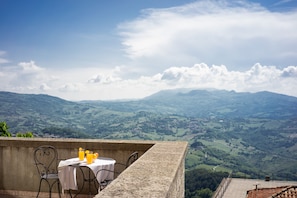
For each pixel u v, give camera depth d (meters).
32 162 6.46
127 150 6.14
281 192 16.80
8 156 6.53
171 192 2.88
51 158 6.39
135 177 3.03
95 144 6.26
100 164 5.47
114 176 6.18
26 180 6.48
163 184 2.80
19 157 6.49
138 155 6.10
